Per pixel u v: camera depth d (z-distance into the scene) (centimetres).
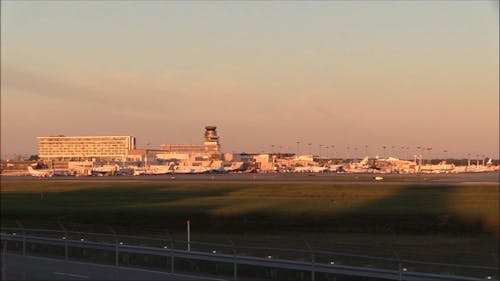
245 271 2728
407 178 17100
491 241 5050
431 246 4772
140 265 3030
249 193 10562
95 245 3338
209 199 9269
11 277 2569
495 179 15838
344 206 7775
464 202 8144
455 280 2256
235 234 5734
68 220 7156
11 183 15562
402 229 5966
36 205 8800
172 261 2814
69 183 15188
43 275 2633
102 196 10406
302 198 9262
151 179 17425
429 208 7344
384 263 3256
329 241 5103
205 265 2844
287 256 3603
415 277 2345
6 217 7481
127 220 7006
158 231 5897
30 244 3741
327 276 2553
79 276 2608
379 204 8025
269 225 6350
